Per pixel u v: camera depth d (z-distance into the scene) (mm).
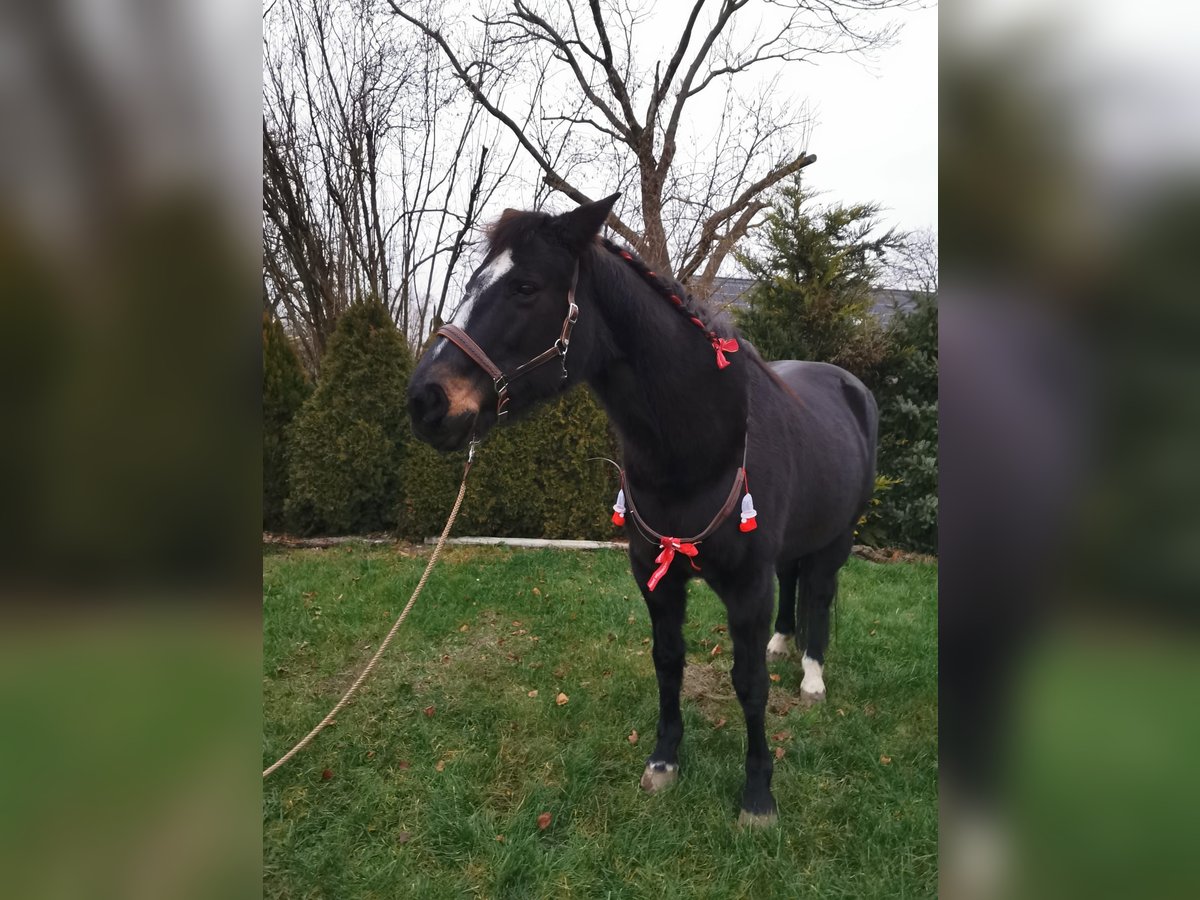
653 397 2047
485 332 1845
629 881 2070
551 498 5957
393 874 2107
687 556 2141
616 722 2951
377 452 6070
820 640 3258
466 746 2791
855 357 6062
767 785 2346
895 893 2014
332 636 3830
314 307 10156
